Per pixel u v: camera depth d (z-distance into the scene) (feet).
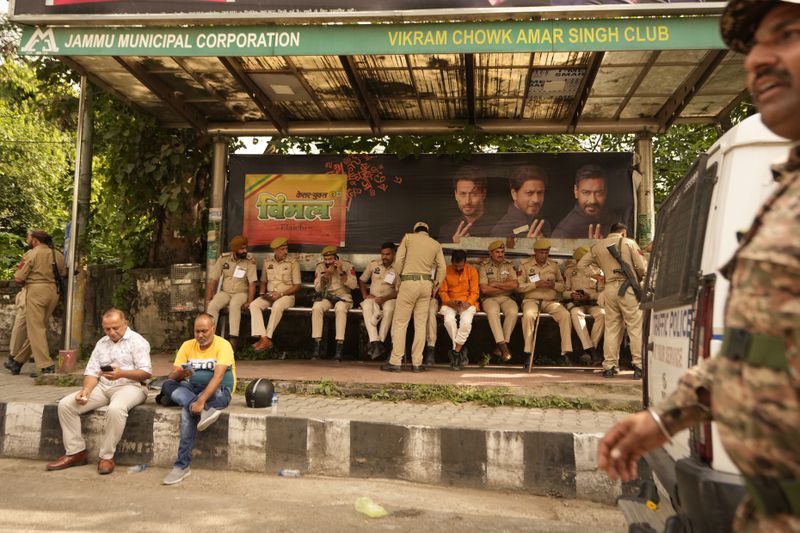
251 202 32.83
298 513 14.49
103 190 34.35
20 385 24.90
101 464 17.90
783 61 4.38
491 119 30.63
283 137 32.35
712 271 8.81
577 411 20.29
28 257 27.02
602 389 21.88
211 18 21.11
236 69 25.11
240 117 30.96
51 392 23.04
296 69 25.52
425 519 14.29
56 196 52.26
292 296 29.91
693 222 9.69
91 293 33.37
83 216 27.61
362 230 32.19
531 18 20.30
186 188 33.65
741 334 4.22
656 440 5.22
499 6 20.26
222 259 30.96
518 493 16.58
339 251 32.19
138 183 33.04
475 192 31.68
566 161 31.30
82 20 21.52
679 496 8.67
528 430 16.75
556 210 31.17
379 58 24.31
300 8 21.02
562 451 16.46
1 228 53.88
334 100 28.66
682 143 37.78
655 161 38.17
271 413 18.80
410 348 30.53
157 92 26.86
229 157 33.04
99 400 18.92
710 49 20.62
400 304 25.99
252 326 29.22
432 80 26.30
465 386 21.89
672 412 5.16
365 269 31.40
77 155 27.66
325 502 15.40
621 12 19.86
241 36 21.27
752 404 4.08
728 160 9.06
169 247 34.78
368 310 28.73
